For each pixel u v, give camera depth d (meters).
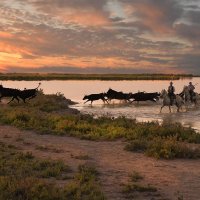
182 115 30.38
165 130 18.50
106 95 41.91
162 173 11.51
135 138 17.33
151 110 34.00
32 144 15.72
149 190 9.68
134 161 13.13
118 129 19.06
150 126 19.83
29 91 33.53
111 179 10.72
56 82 105.31
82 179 10.32
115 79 141.75
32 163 11.86
